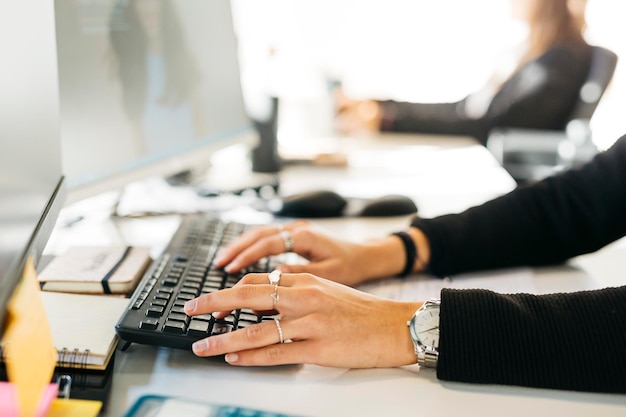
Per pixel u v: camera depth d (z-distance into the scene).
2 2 0.47
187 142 1.06
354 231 0.99
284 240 0.74
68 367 0.51
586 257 0.91
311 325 0.54
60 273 0.66
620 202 0.83
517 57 2.43
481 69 2.67
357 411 0.48
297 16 2.28
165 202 1.13
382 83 2.57
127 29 0.90
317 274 0.72
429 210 1.11
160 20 0.98
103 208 1.07
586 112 2.30
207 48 1.11
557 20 2.34
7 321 0.38
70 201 0.79
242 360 0.53
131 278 0.66
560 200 0.83
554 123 2.27
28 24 0.53
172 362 0.54
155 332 0.53
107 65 0.86
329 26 2.40
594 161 0.87
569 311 0.55
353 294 0.59
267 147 1.32
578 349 0.52
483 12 2.65
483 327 0.54
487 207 0.85
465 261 0.80
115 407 0.46
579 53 2.30
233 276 0.69
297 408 0.48
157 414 0.45
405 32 2.63
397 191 1.23
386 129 1.91
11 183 0.44
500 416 0.48
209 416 0.45
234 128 1.21
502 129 2.20
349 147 1.61
